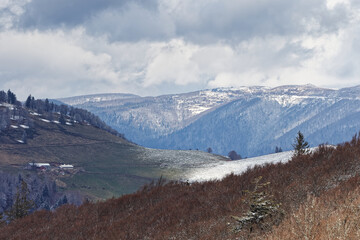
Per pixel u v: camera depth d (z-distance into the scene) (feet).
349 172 46.39
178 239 43.75
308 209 23.22
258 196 34.22
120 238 51.70
